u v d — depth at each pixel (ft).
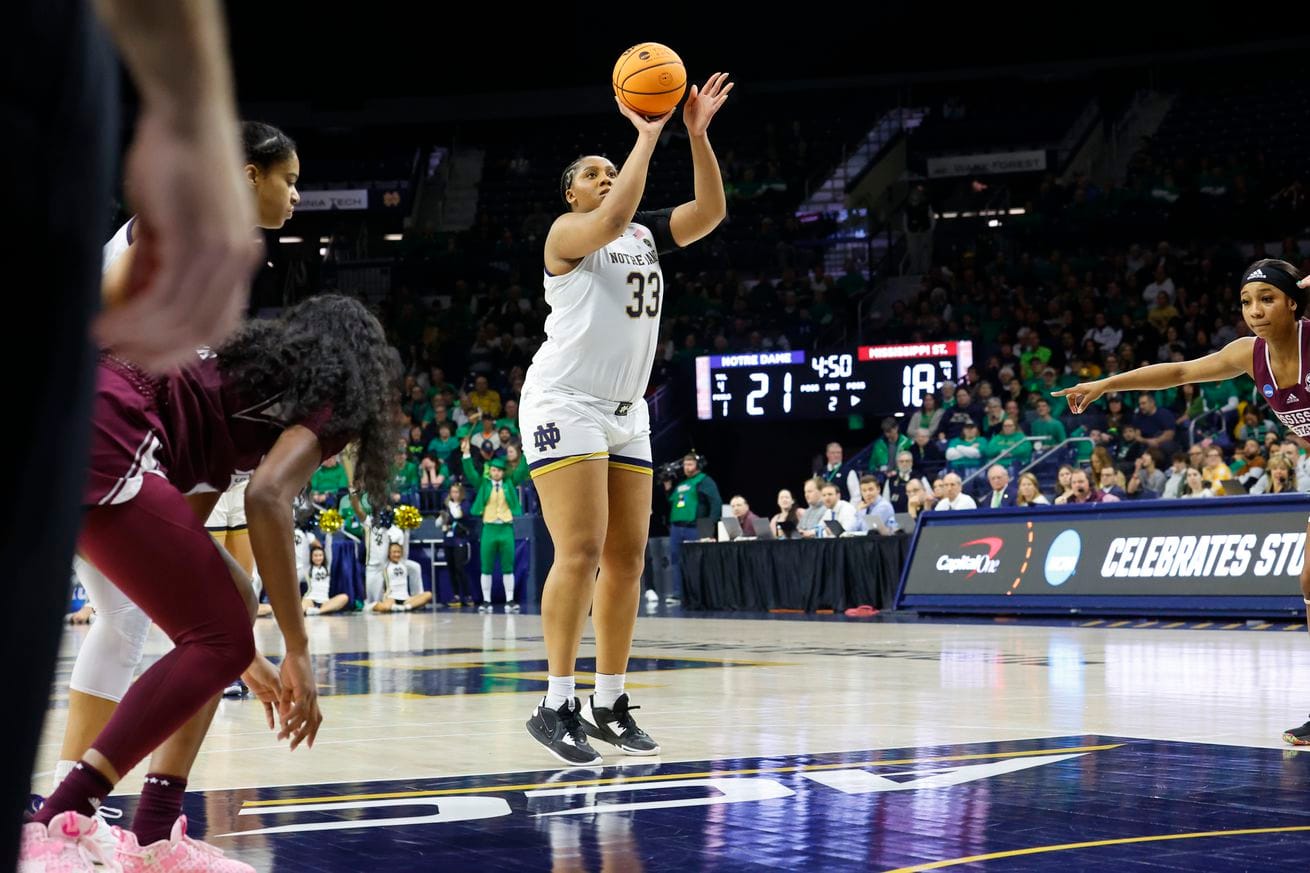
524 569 55.52
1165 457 45.24
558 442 13.37
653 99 13.05
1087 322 63.57
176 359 2.81
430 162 88.33
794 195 82.64
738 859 8.60
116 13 2.38
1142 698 17.57
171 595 7.33
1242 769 11.89
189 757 7.93
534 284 77.71
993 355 60.03
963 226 78.69
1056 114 80.28
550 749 12.80
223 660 7.39
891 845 8.96
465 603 56.18
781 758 12.80
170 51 2.42
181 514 7.45
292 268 80.89
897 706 16.87
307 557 50.67
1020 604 37.68
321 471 53.06
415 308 74.69
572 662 13.11
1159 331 60.34
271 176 8.83
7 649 2.49
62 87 2.43
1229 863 8.33
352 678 22.04
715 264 76.79
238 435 7.91
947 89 84.38
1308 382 13.73
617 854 8.77
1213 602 33.58
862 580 42.57
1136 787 11.04
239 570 7.77
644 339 13.80
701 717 15.94
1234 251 67.26
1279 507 33.17
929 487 47.52
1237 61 79.20
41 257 2.40
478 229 81.35
